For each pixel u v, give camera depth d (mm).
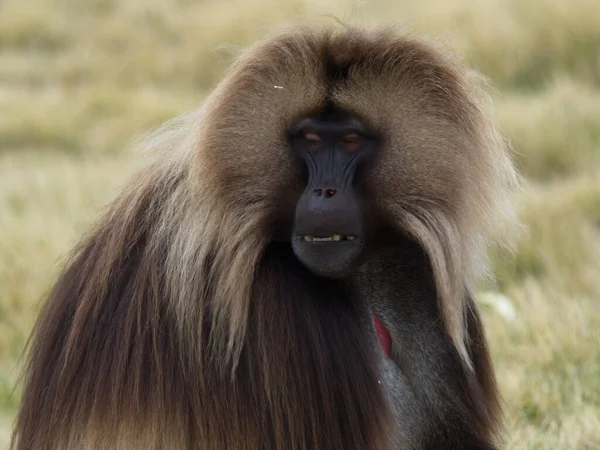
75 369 11539
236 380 10906
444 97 11289
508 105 42719
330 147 11359
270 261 11328
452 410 12664
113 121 48000
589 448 15750
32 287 25594
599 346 19625
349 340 11289
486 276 13242
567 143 37688
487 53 50531
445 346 12562
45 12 67688
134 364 11188
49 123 47719
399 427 12359
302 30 11602
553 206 30359
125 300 11562
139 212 12023
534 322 21172
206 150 11086
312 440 10875
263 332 10953
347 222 11000
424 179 11367
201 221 11094
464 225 11406
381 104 11328
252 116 11219
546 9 52031
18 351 22891
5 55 63500
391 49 11242
